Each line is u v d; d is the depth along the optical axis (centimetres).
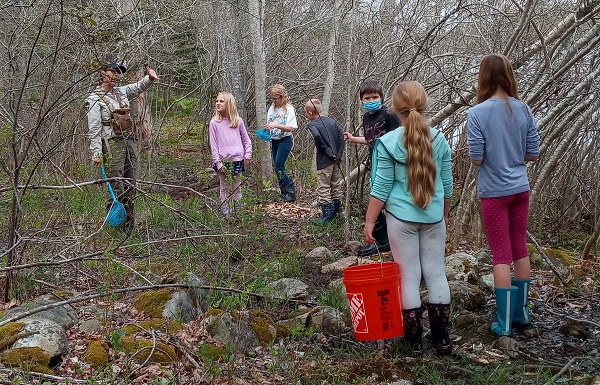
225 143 730
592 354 383
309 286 509
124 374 322
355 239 652
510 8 762
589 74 554
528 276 413
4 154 588
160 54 1101
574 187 716
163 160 1105
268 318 409
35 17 757
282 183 871
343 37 1104
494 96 401
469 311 455
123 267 486
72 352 350
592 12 532
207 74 1161
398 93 379
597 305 471
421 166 365
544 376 352
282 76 1279
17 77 686
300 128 1250
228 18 1100
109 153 619
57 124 792
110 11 898
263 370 358
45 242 516
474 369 362
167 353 352
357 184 704
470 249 621
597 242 665
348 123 625
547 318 444
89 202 702
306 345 392
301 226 725
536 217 726
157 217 664
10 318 345
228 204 607
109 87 619
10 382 298
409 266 378
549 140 562
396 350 383
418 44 651
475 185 622
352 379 353
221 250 532
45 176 800
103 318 390
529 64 614
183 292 428
